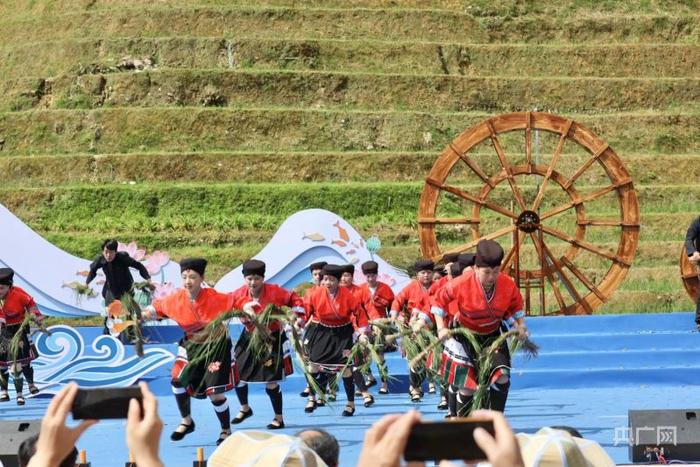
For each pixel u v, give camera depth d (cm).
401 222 5859
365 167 6372
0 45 7638
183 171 6247
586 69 7469
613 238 5981
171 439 2423
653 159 6619
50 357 3284
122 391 621
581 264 5666
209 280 5294
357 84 6975
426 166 6438
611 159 4381
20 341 3131
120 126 6531
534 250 5659
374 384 3309
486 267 2131
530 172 4397
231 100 6794
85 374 3297
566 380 3472
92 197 5900
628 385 3491
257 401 3269
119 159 6262
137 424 586
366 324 2772
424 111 6969
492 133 4381
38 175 6266
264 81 6856
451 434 546
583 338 3775
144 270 3722
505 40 7700
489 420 548
